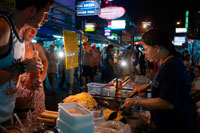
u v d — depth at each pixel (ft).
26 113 5.33
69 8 44.29
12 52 3.60
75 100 5.71
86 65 23.48
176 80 3.94
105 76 23.48
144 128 5.06
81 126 3.36
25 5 3.50
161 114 4.38
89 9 22.65
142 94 7.23
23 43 4.06
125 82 10.03
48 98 17.90
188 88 4.29
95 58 27.84
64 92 20.95
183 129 4.21
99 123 4.57
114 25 36.99
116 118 5.52
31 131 3.92
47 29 20.74
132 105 4.50
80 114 3.56
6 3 7.56
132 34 22.99
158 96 4.35
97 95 7.03
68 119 3.42
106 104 6.52
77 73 23.81
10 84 3.84
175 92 3.91
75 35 9.61
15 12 3.59
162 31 4.48
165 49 4.39
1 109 3.74
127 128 4.29
